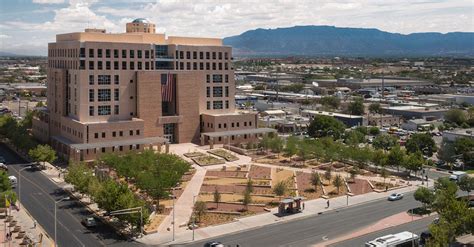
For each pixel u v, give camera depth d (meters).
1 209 123.75
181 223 116.94
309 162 182.88
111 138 187.25
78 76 189.00
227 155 188.75
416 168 163.50
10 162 183.12
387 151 198.25
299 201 127.44
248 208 128.62
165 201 133.62
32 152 172.50
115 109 197.12
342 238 108.25
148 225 114.50
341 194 143.50
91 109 191.25
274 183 152.00
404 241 99.38
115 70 195.75
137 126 193.38
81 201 134.00
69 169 142.88
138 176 132.00
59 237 107.00
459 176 158.62
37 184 152.12
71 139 193.75
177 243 104.88
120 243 104.31
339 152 180.75
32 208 127.56
